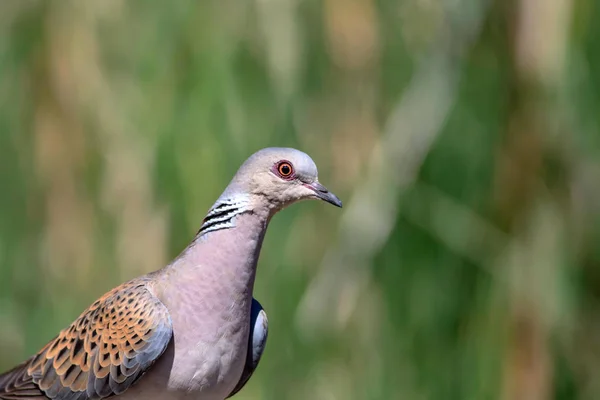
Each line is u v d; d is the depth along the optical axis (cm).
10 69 1354
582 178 1266
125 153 1257
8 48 1352
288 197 849
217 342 819
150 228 1227
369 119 1215
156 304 822
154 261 1230
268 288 1181
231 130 1170
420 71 1230
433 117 1215
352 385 1180
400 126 1211
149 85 1223
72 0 1322
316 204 1200
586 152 1254
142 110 1230
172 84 1209
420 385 1195
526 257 1234
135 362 818
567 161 1265
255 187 845
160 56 1217
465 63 1234
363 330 1189
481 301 1213
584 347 1323
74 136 1311
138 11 1273
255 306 880
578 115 1238
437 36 1237
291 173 846
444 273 1199
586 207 1276
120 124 1266
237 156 1167
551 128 1251
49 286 1340
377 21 1226
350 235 1182
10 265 1356
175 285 827
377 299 1191
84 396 846
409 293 1191
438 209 1202
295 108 1185
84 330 858
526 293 1231
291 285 1177
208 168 1167
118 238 1256
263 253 1185
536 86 1244
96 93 1292
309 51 1204
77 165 1312
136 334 819
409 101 1220
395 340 1190
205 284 820
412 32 1241
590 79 1229
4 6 1348
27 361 894
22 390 877
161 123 1195
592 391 1324
